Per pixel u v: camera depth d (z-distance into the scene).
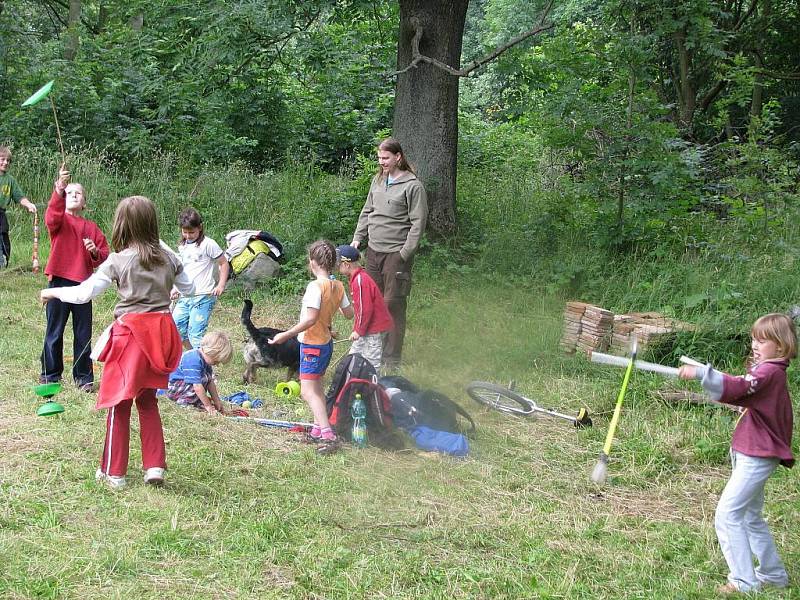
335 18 11.62
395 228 7.56
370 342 6.66
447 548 4.45
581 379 7.48
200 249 7.36
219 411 6.25
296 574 4.05
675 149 11.09
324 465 5.41
